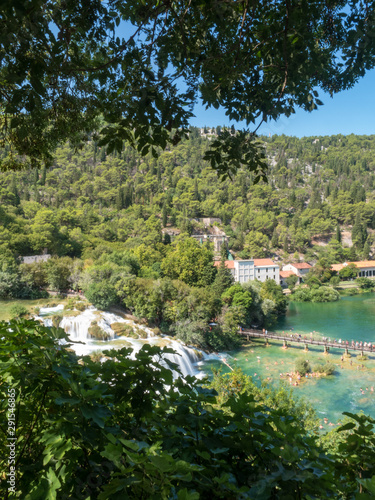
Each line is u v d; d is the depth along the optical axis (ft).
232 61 12.91
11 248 322.55
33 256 327.88
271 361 167.02
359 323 240.73
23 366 8.73
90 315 186.80
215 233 645.51
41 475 8.09
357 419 9.07
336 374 147.74
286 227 648.79
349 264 466.29
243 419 8.91
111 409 10.02
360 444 8.88
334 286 408.26
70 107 15.34
